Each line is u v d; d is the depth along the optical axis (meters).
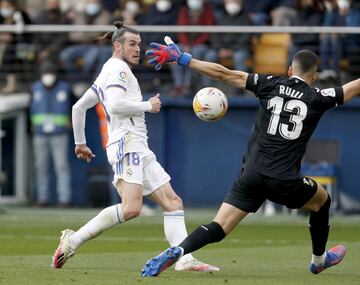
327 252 30.95
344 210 64.81
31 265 32.78
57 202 68.75
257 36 66.44
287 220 59.38
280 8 66.75
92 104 31.36
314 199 29.02
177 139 66.81
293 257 37.22
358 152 65.19
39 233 48.97
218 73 28.89
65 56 68.31
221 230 28.45
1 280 27.44
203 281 27.34
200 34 64.94
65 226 53.47
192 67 28.83
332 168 63.00
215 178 66.81
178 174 67.00
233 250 40.47
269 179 28.17
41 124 66.12
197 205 67.00
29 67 70.19
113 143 30.78
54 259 31.39
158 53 28.91
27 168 70.31
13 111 68.88
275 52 66.62
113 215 30.69
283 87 28.48
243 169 28.66
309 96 28.31
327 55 64.38
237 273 30.66
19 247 41.09
